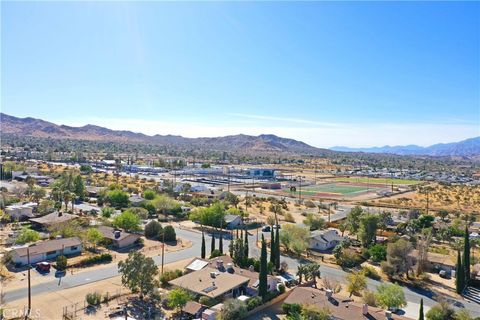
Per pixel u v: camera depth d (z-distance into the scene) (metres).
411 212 144.12
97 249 90.19
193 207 147.12
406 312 63.53
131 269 61.78
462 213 156.88
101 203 142.38
